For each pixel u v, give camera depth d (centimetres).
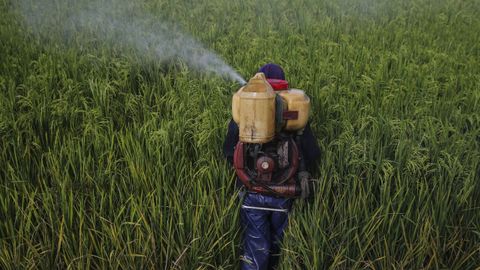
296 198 320
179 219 308
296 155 298
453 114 446
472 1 1156
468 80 556
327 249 313
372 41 726
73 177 362
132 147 379
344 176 347
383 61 593
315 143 314
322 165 339
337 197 332
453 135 396
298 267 306
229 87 507
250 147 297
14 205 326
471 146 383
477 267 315
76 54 636
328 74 531
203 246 310
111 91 514
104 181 345
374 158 370
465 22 945
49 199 321
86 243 302
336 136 396
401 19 895
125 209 328
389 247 316
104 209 325
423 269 310
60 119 429
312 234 310
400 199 321
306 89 489
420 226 320
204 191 321
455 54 669
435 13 997
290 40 718
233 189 352
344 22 866
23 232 309
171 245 307
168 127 388
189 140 392
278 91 296
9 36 734
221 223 314
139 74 554
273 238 328
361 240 317
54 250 305
